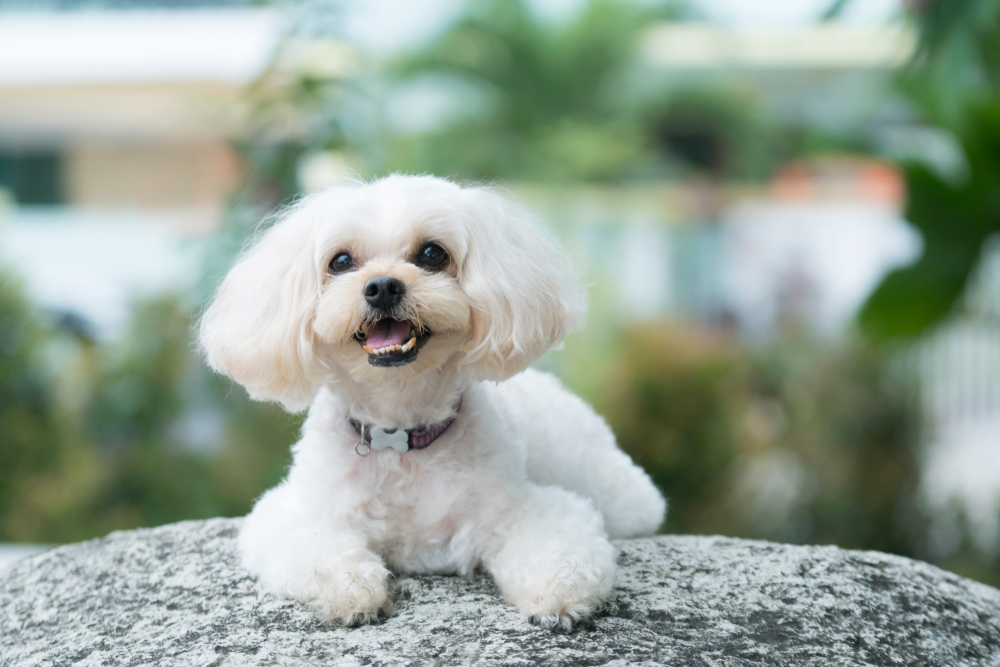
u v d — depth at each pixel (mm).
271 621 2643
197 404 8055
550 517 2789
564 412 3439
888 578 3107
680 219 14977
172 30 14969
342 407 2904
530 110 19734
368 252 2867
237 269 3033
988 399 9680
